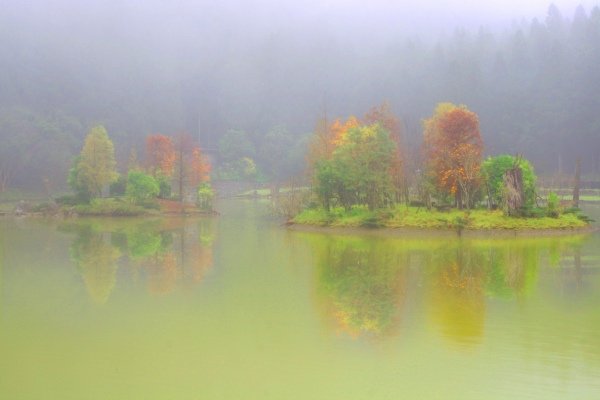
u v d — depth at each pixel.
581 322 20.83
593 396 14.54
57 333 20.16
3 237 49.34
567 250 38.62
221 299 24.91
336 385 15.34
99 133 80.31
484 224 47.12
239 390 15.07
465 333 19.59
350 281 28.61
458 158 51.41
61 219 70.88
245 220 67.62
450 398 14.52
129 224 63.00
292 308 23.28
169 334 19.94
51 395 15.00
